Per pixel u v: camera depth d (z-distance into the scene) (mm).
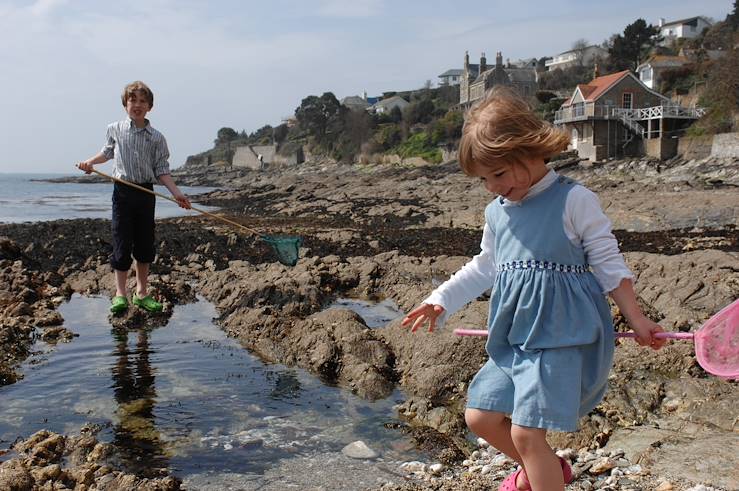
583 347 2594
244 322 6836
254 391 5109
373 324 7113
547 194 2693
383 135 79000
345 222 20922
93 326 6996
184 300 8328
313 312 7551
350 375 5391
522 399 2541
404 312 7762
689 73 55031
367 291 9031
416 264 10383
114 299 7359
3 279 8695
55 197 43688
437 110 82125
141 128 7023
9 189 60562
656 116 41875
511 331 2691
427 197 29125
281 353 6020
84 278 9289
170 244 11992
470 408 2814
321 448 4086
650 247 12969
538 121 2641
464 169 2740
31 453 3941
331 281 9211
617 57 71000
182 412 4664
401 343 5773
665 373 5113
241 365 5746
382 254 11117
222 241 12594
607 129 43188
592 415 4324
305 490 3541
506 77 75062
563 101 56844
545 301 2613
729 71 39594
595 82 47500
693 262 8461
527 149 2570
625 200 19750
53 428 4383
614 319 6406
